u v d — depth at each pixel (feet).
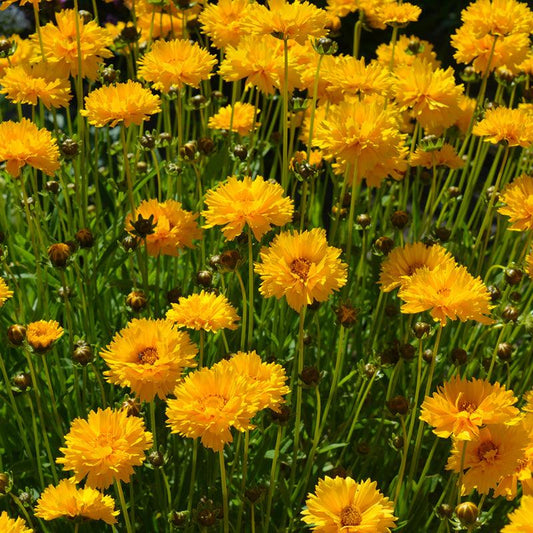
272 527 3.79
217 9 4.25
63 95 4.11
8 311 4.08
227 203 3.46
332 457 3.96
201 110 4.53
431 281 3.35
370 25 4.47
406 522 3.66
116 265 4.01
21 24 6.91
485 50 4.38
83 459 3.19
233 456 3.82
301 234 3.39
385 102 4.16
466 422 3.26
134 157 4.42
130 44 4.51
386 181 4.49
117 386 3.98
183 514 3.53
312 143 3.79
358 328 4.18
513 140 4.01
